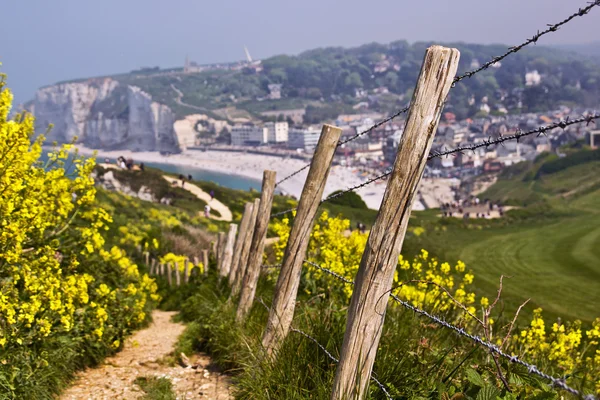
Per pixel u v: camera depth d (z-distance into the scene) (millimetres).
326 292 7633
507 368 3723
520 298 21703
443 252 34000
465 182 181750
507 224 58906
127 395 5953
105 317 7152
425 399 3846
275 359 5270
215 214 50281
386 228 3543
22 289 6191
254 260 7391
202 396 5758
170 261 16688
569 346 5879
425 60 3477
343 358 3707
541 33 3174
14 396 5145
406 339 4984
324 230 8820
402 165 3502
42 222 6336
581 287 24406
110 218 7203
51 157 6578
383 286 3586
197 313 10031
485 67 3441
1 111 5723
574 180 142625
